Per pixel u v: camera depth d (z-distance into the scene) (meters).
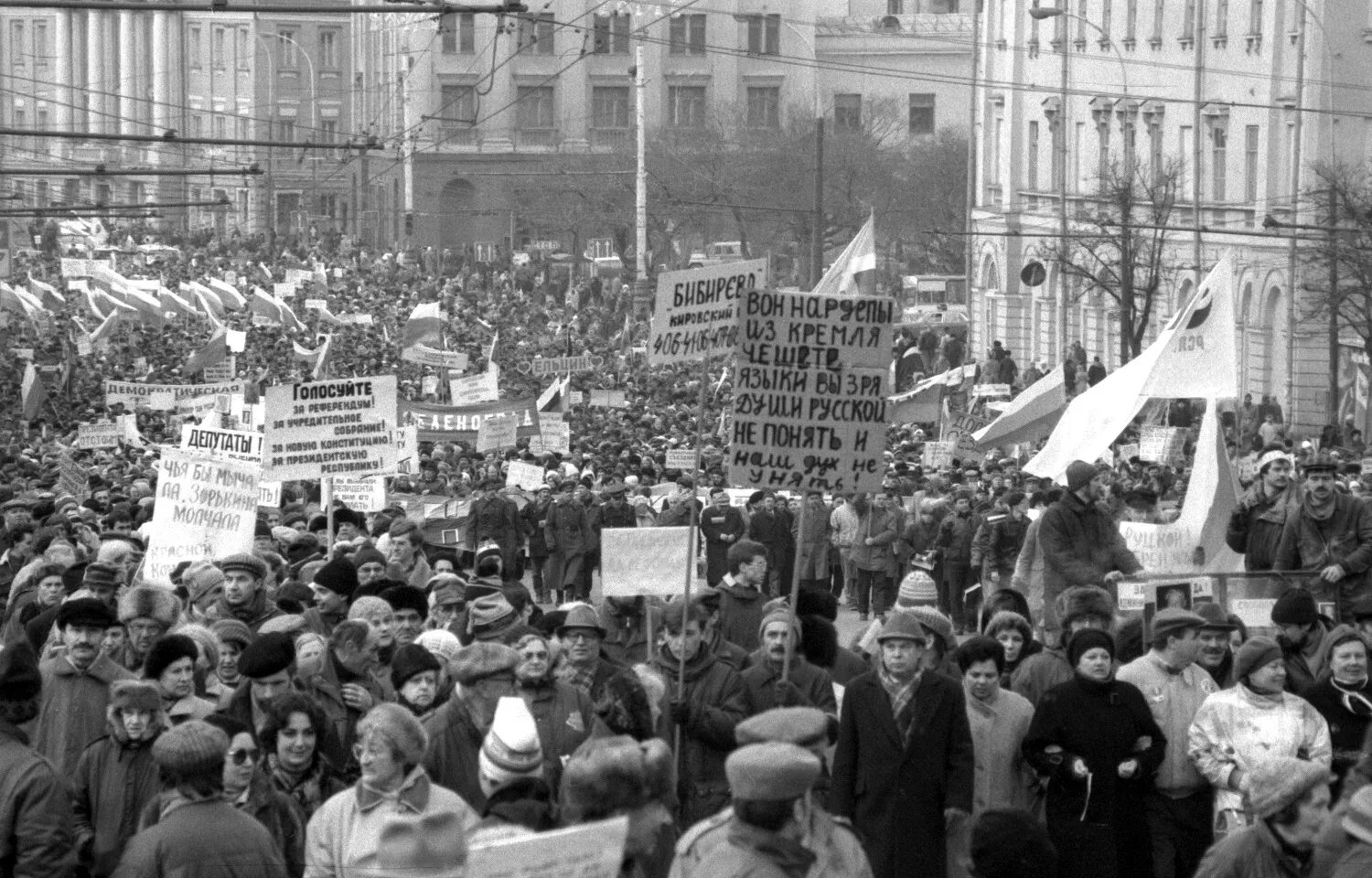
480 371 66.81
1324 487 17.09
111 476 33.84
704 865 8.86
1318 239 56.00
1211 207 69.31
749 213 119.19
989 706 13.27
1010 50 86.75
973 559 30.36
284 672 12.45
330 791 12.04
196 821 10.23
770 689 13.16
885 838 12.29
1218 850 10.49
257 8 24.83
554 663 13.64
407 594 15.09
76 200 141.62
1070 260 69.25
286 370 65.56
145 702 11.72
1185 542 20.31
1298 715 12.95
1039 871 9.05
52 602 16.58
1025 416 35.81
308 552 21.31
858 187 118.38
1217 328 22.20
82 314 86.19
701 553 34.75
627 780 9.22
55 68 155.00
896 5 149.25
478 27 137.25
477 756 11.97
